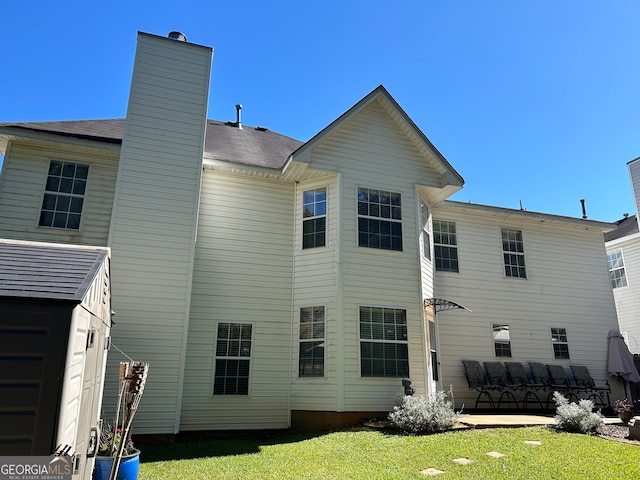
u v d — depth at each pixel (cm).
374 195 1080
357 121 1112
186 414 924
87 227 936
